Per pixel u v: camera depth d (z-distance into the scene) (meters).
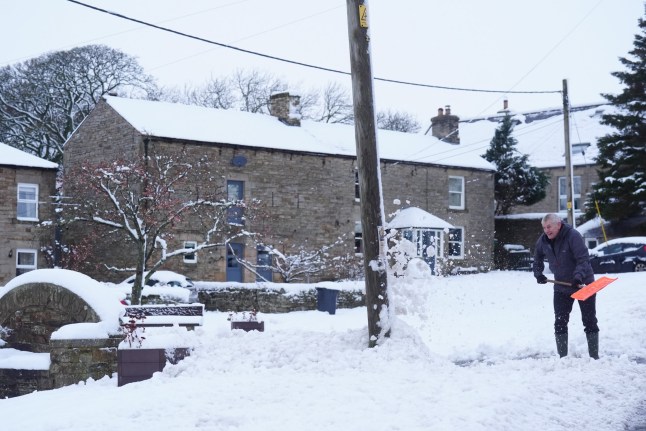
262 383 9.18
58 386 13.21
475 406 7.47
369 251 11.18
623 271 32.50
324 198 36.22
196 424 7.41
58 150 43.47
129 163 26.55
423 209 40.22
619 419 7.56
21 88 43.75
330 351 10.86
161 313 13.64
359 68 11.28
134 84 46.31
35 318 15.55
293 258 33.69
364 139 11.28
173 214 23.92
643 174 39.75
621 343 11.91
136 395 9.37
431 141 44.34
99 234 30.86
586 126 52.28
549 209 50.00
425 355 10.59
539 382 8.75
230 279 33.31
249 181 33.78
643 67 40.53
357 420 7.11
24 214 31.75
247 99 60.91
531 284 30.09
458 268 39.28
